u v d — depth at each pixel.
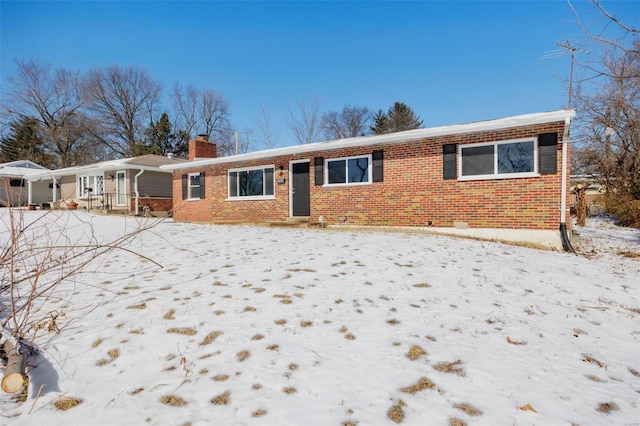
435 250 6.95
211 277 5.07
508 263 6.18
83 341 3.21
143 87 41.22
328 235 9.05
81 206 22.42
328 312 3.80
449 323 3.62
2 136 36.28
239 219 13.88
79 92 38.00
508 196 8.70
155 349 3.06
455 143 9.38
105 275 5.45
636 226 15.27
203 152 18.42
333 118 45.59
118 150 40.03
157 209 19.70
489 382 2.59
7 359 2.88
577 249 8.65
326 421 2.16
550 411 2.28
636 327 3.74
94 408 2.33
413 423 2.15
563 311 4.10
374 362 2.84
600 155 19.52
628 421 2.21
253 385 2.53
